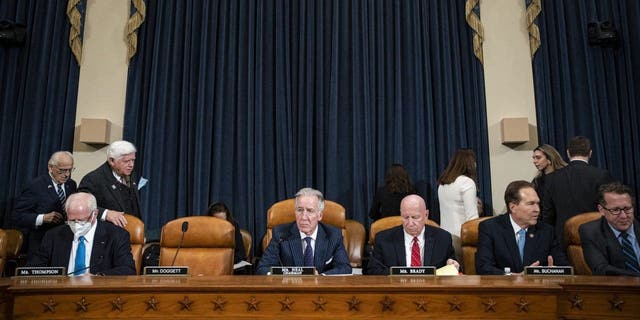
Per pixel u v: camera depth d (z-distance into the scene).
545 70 4.69
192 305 1.65
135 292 1.65
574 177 3.34
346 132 4.66
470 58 4.75
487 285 1.66
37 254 2.70
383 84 4.70
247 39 4.73
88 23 4.76
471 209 3.53
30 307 1.62
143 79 4.70
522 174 4.60
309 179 4.56
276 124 4.62
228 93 4.66
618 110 4.63
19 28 4.60
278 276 2.03
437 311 1.64
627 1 4.71
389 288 1.65
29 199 3.74
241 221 4.52
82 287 1.64
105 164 3.42
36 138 4.54
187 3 4.75
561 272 2.07
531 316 1.63
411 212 2.70
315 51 4.76
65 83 4.65
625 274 2.22
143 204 4.46
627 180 4.52
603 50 4.70
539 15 4.76
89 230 2.76
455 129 4.66
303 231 2.74
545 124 4.60
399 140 4.61
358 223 4.07
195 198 4.47
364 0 4.79
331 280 1.85
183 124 4.59
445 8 4.79
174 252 2.87
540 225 2.76
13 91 4.60
